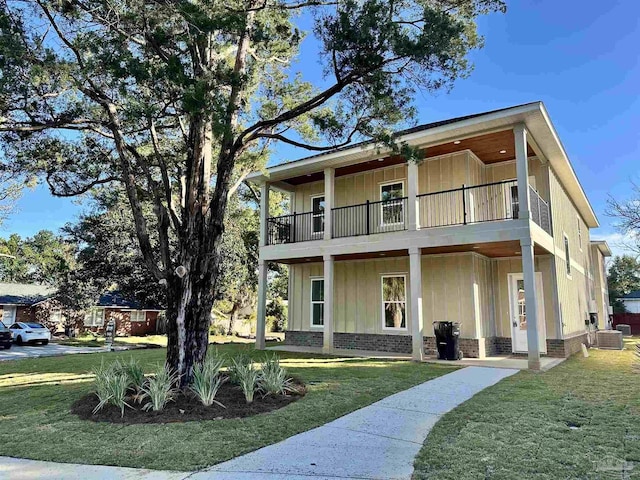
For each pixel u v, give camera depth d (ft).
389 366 30.50
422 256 40.50
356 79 21.53
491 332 39.52
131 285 75.36
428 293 39.70
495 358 35.81
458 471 11.03
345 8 20.10
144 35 20.84
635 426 14.99
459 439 13.78
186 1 19.48
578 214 57.16
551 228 38.68
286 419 16.63
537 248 35.35
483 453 12.38
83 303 77.51
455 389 22.25
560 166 41.60
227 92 25.66
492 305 40.55
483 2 22.06
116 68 19.44
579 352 42.29
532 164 40.42
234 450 13.23
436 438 14.07
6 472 12.00
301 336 48.49
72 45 21.07
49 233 100.53
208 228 22.63
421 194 37.22
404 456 12.46
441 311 38.73
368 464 11.84
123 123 25.08
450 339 34.12
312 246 41.19
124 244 71.82
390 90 21.88
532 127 32.71
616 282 111.14
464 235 32.58
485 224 31.71
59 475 11.61
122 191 38.60
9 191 46.26
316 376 25.88
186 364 20.94
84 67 20.67
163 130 29.78
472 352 36.40
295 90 32.45
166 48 22.68
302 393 21.04
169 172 30.25
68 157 27.89
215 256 22.61
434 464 11.65
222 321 90.68
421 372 27.61
